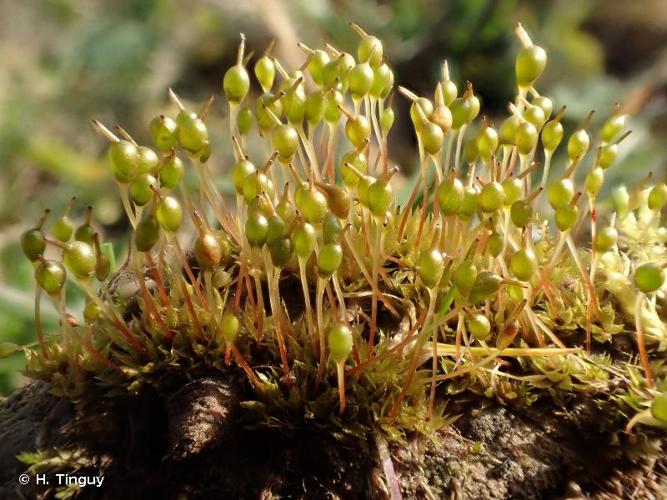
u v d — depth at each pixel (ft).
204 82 0.30
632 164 0.23
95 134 0.28
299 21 0.30
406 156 0.26
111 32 0.30
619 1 0.31
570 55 0.29
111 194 0.25
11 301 0.18
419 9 0.30
